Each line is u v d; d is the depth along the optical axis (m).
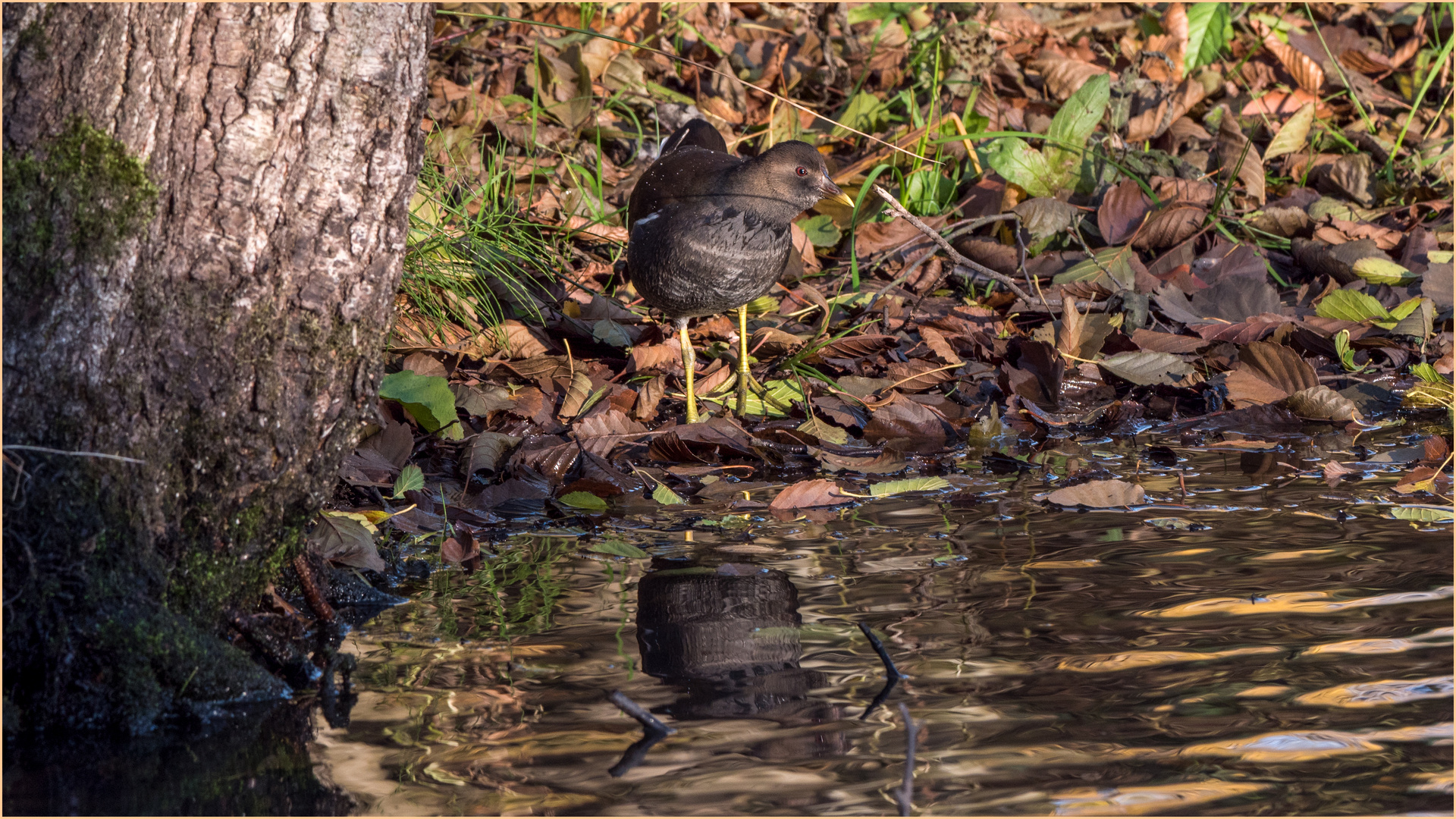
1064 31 15.84
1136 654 4.87
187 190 4.61
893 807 3.76
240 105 4.61
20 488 4.43
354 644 5.20
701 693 4.62
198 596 4.87
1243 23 16.31
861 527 6.71
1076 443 8.48
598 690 4.67
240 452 4.86
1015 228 11.62
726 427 8.46
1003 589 5.65
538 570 6.11
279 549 5.20
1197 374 9.50
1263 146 14.12
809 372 9.52
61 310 4.51
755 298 8.96
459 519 6.97
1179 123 14.00
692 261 8.52
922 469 7.92
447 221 9.69
